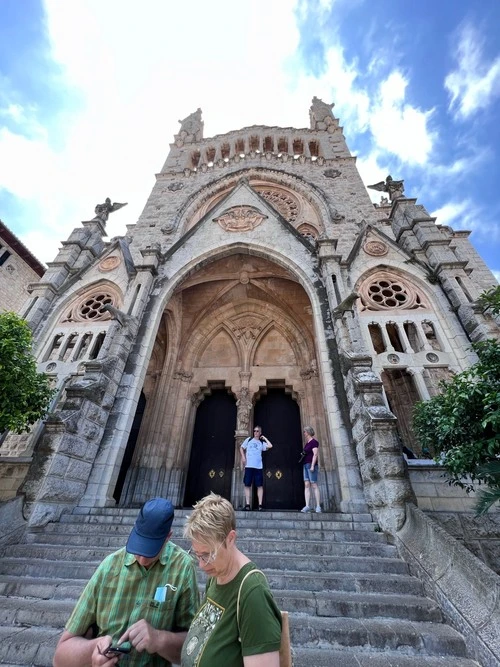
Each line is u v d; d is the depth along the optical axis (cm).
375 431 766
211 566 212
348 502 814
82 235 1814
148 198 2470
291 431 1530
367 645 399
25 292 2503
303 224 2105
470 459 603
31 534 703
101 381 998
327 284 1229
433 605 459
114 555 261
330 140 2827
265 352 1723
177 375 1628
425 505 815
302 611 456
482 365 656
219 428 1587
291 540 654
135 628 207
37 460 803
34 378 834
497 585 390
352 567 563
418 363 1107
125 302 1312
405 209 1725
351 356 975
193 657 193
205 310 1783
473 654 379
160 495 1320
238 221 1562
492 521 755
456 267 1296
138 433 1504
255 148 2931
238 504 1275
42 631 425
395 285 1355
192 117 3444
